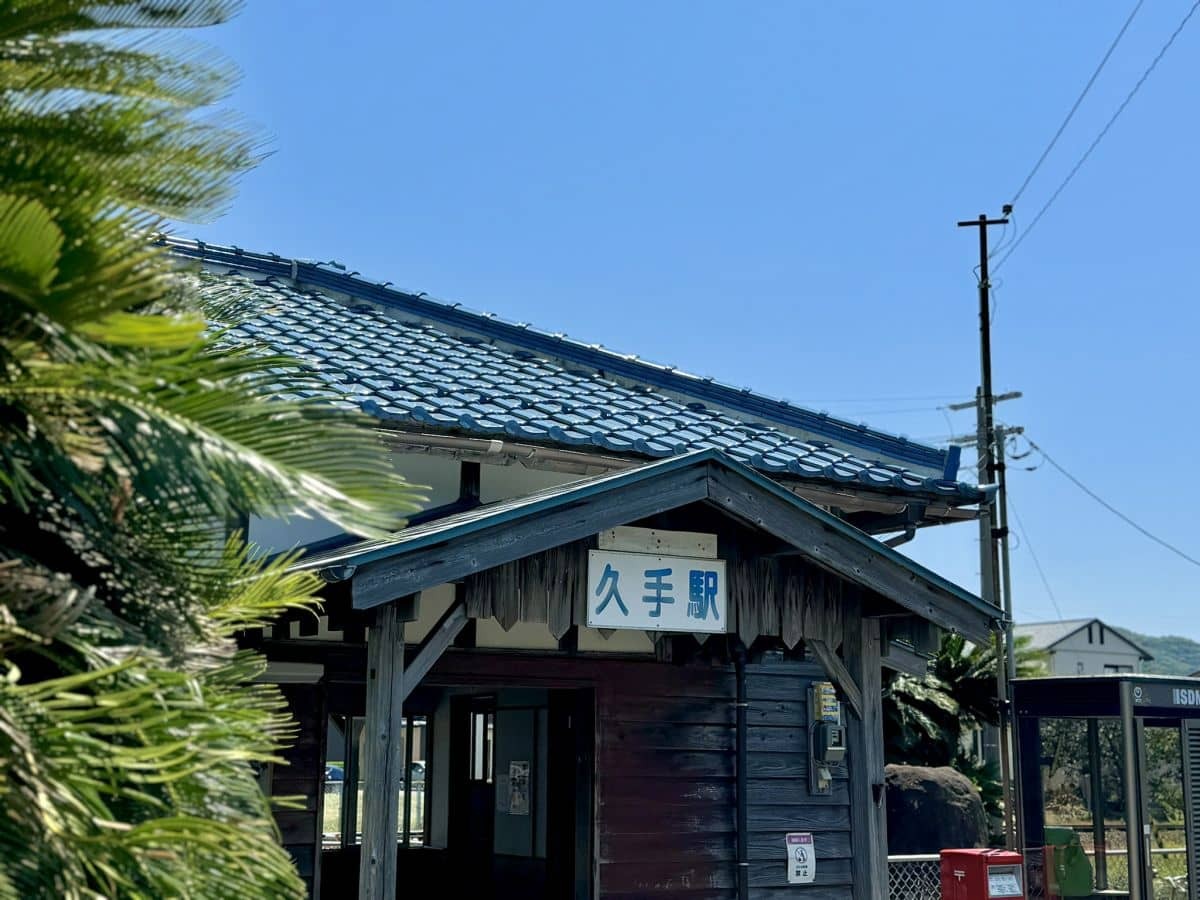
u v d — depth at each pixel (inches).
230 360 147.1
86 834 108.1
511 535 244.1
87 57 130.7
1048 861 483.2
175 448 125.6
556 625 258.4
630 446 350.6
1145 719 485.7
